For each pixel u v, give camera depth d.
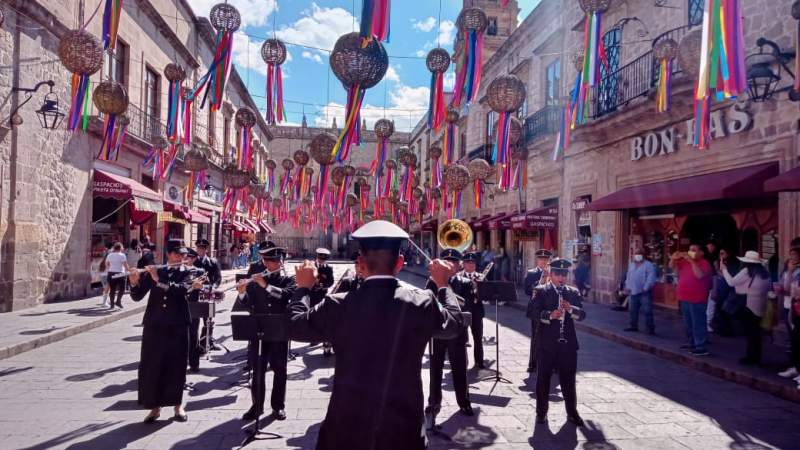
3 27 10.53
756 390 6.12
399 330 2.17
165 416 4.92
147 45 17.28
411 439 2.10
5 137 10.73
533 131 17.36
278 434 4.48
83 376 6.30
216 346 8.11
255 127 35.88
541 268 7.72
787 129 8.16
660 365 7.42
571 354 4.83
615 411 5.27
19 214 11.17
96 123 13.80
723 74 5.95
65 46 7.38
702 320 7.57
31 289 11.62
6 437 4.32
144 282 4.75
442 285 2.73
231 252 29.97
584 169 14.76
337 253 49.84
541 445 4.32
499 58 22.61
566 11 15.88
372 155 47.62
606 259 13.58
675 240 11.57
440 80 8.75
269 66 8.59
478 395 5.80
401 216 27.34
